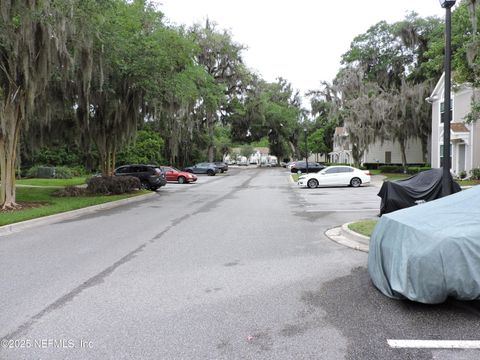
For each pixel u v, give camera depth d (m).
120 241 9.02
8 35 12.57
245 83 50.31
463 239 4.54
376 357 3.64
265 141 144.62
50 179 34.75
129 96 20.50
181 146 49.00
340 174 25.92
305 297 5.23
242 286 5.71
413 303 4.95
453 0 7.86
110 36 15.99
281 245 8.46
